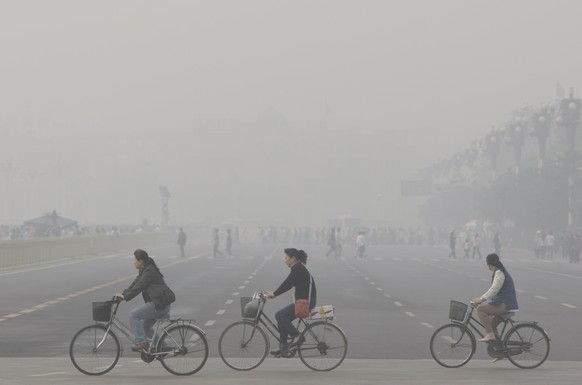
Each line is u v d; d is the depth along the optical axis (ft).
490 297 121.60
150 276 115.03
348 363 127.65
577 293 268.82
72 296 242.58
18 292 255.70
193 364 114.01
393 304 227.81
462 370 119.14
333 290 275.80
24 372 114.93
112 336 113.80
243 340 118.42
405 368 121.49
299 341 118.32
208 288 276.82
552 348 146.72
